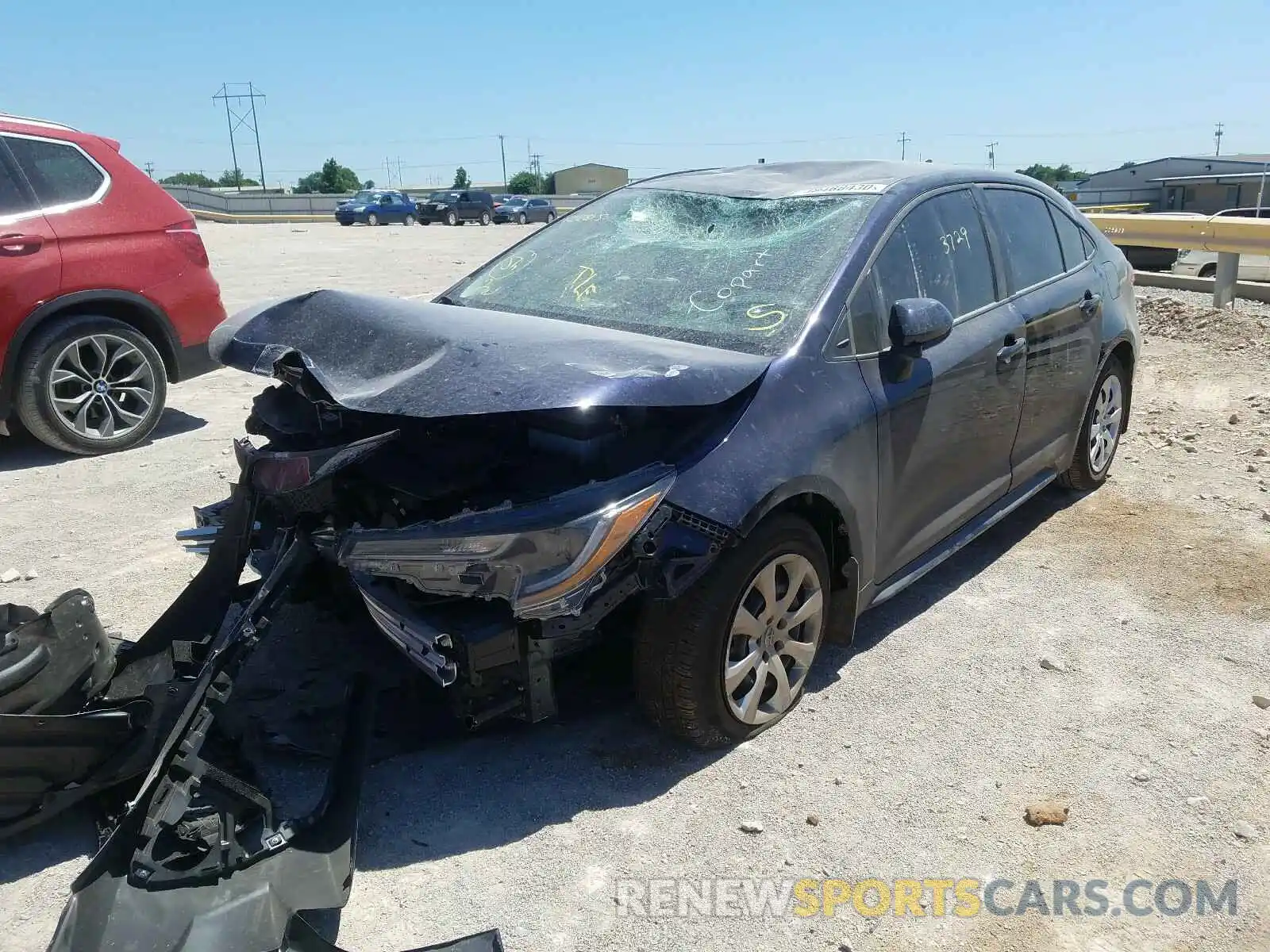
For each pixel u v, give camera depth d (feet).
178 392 26.53
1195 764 10.39
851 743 10.72
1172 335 31.07
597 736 10.77
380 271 55.26
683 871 8.89
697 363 9.71
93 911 7.36
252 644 9.16
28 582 14.23
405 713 11.05
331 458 9.17
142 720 9.20
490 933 7.68
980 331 13.12
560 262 13.56
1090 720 11.17
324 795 8.73
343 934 8.12
